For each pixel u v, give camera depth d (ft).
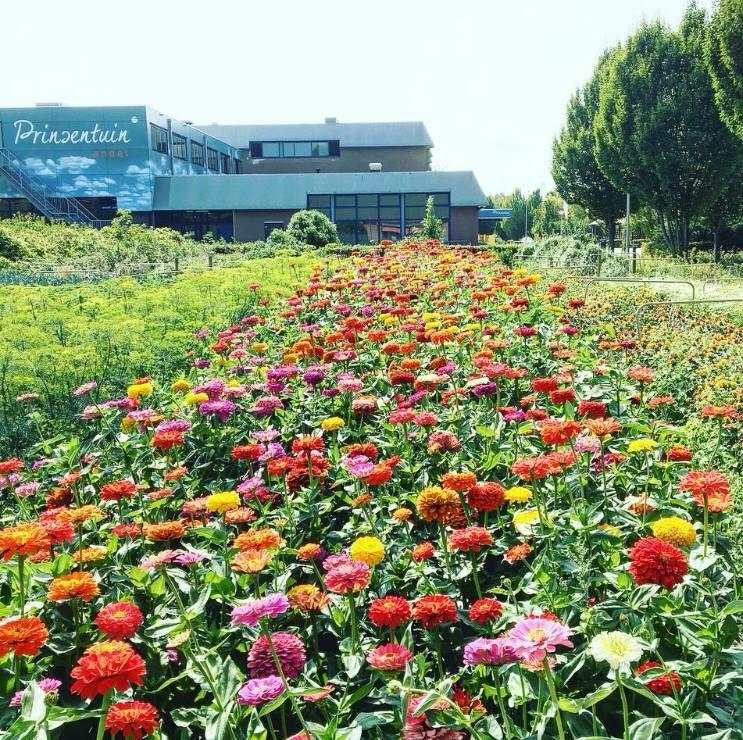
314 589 8.43
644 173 101.50
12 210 148.05
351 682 8.28
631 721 7.75
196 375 23.88
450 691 7.34
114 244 97.71
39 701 6.39
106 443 16.99
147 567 9.17
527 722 7.86
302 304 34.17
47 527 9.36
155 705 8.38
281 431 16.87
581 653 7.44
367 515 11.25
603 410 13.21
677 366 26.86
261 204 149.18
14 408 22.90
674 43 96.37
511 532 10.80
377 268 45.91
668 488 11.35
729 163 94.53
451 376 18.57
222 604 9.95
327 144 200.44
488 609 7.89
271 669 7.28
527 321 28.07
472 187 150.00
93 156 147.23
